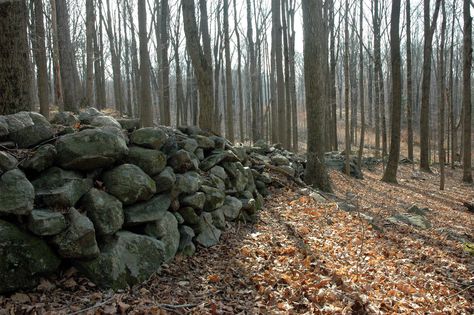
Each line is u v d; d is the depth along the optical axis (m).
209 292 4.26
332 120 24.28
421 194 13.67
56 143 4.22
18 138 4.26
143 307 3.65
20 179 3.63
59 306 3.42
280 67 17.47
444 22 16.25
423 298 4.84
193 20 8.90
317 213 7.92
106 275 3.84
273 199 8.72
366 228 7.54
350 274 5.21
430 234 7.96
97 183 4.38
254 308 4.05
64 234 3.68
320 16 10.25
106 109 21.69
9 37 5.55
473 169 23.36
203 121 9.02
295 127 20.11
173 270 4.62
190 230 5.37
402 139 36.41
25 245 3.46
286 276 4.80
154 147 5.19
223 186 6.67
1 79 5.58
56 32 13.31
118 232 4.29
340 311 4.20
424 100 20.58
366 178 16.19
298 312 4.13
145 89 9.40
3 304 3.27
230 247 5.66
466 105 17.61
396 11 14.90
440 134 15.45
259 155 10.59
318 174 10.53
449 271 5.97
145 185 4.62
